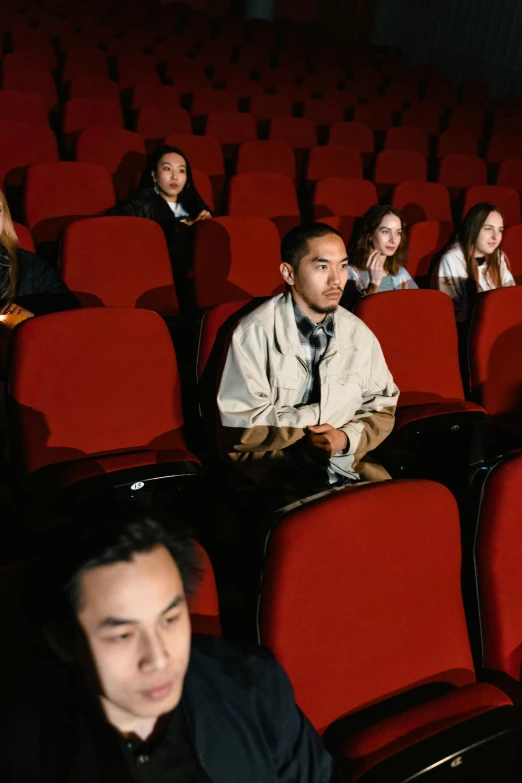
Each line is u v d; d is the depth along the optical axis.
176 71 6.11
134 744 0.78
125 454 1.68
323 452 1.72
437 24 8.70
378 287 2.83
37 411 1.65
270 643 1.05
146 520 0.73
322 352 1.83
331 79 6.80
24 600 0.73
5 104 4.21
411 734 1.00
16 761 0.76
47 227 3.07
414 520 1.14
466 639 1.23
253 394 1.74
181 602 0.71
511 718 1.02
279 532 1.04
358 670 1.12
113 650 0.68
